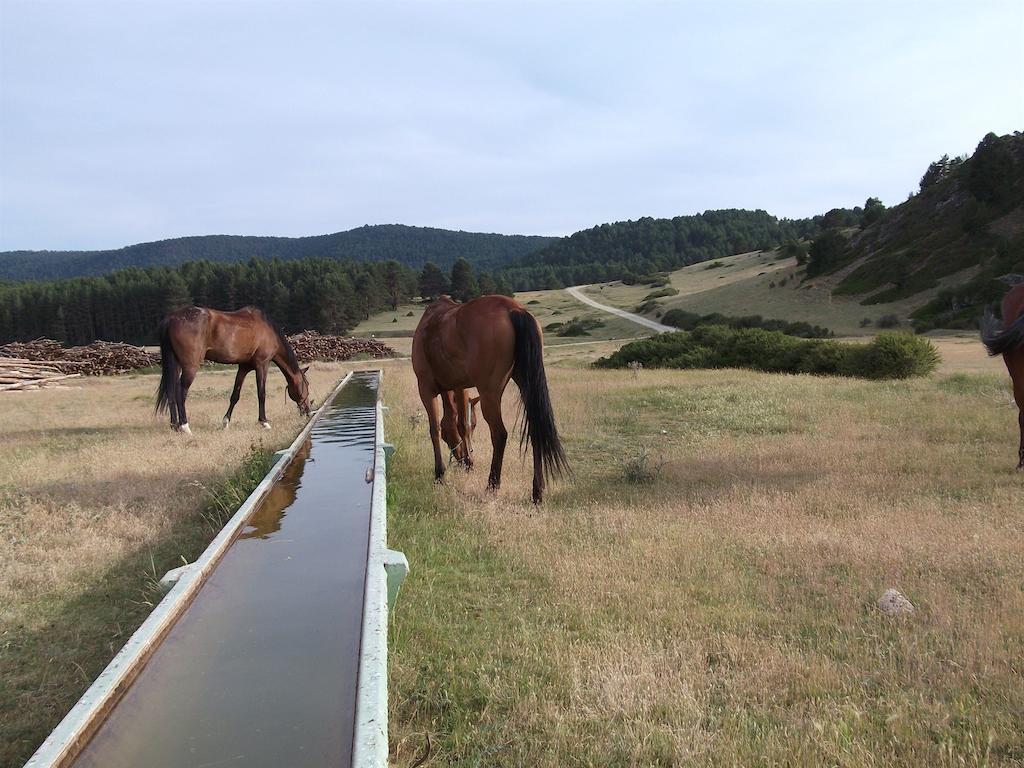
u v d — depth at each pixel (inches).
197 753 87.9
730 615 144.2
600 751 97.1
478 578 167.8
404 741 97.7
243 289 3853.3
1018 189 2442.2
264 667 110.6
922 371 669.3
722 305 2849.4
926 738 99.7
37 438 392.2
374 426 390.3
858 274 2576.3
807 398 491.2
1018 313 271.1
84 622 146.5
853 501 228.8
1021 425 271.7
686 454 328.8
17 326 3494.1
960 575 162.6
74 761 85.0
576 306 4072.3
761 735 100.1
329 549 167.6
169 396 383.2
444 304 269.9
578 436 391.2
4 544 193.5
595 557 178.9
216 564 155.1
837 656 127.1
